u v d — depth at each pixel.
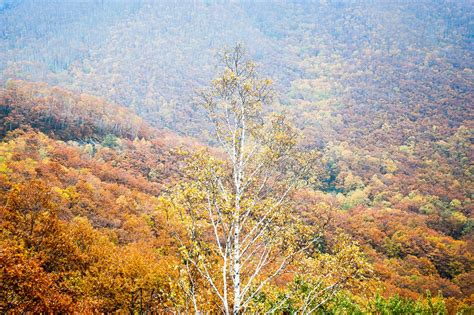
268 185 8.74
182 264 7.43
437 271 53.75
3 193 34.97
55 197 43.88
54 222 24.92
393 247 57.25
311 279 7.81
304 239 7.97
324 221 8.27
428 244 59.09
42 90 114.25
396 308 13.43
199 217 7.79
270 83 9.71
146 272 22.11
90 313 16.64
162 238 41.16
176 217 7.51
